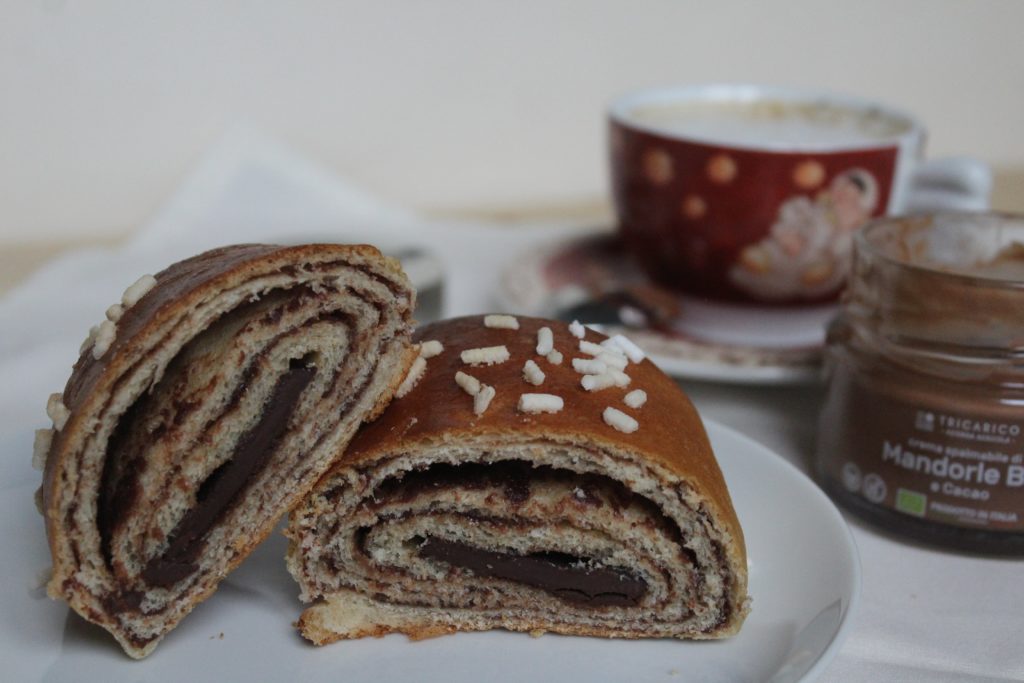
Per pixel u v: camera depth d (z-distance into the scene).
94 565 0.28
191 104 0.53
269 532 0.30
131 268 0.47
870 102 0.44
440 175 0.59
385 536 0.30
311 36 0.54
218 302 0.28
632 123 0.41
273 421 0.29
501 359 0.31
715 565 0.29
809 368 0.37
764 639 0.29
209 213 0.52
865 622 0.30
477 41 0.56
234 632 0.30
